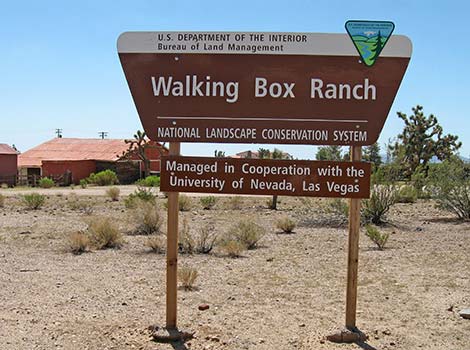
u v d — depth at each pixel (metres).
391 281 10.55
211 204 28.75
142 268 11.93
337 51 6.98
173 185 7.12
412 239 16.58
